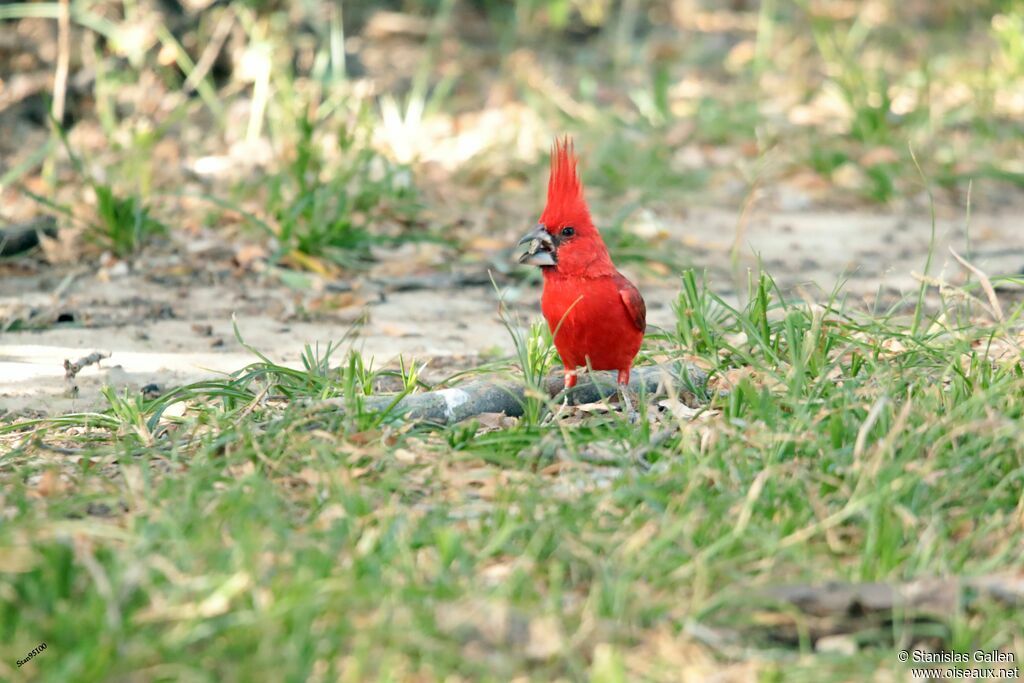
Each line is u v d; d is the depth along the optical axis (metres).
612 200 18.36
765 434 7.96
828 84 25.41
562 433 8.69
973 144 21.11
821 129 21.86
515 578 6.61
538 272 14.98
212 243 15.38
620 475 8.09
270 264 14.44
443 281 14.65
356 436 8.52
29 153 18.91
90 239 15.20
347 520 7.11
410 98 23.20
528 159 19.69
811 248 16.44
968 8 32.22
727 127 21.78
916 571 6.87
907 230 17.50
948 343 10.34
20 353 11.89
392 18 27.92
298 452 8.35
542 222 9.41
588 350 9.54
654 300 14.09
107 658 5.75
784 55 27.95
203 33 21.30
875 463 7.41
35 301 13.52
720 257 15.93
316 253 14.98
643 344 11.20
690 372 10.05
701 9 32.06
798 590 6.55
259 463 8.17
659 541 6.79
